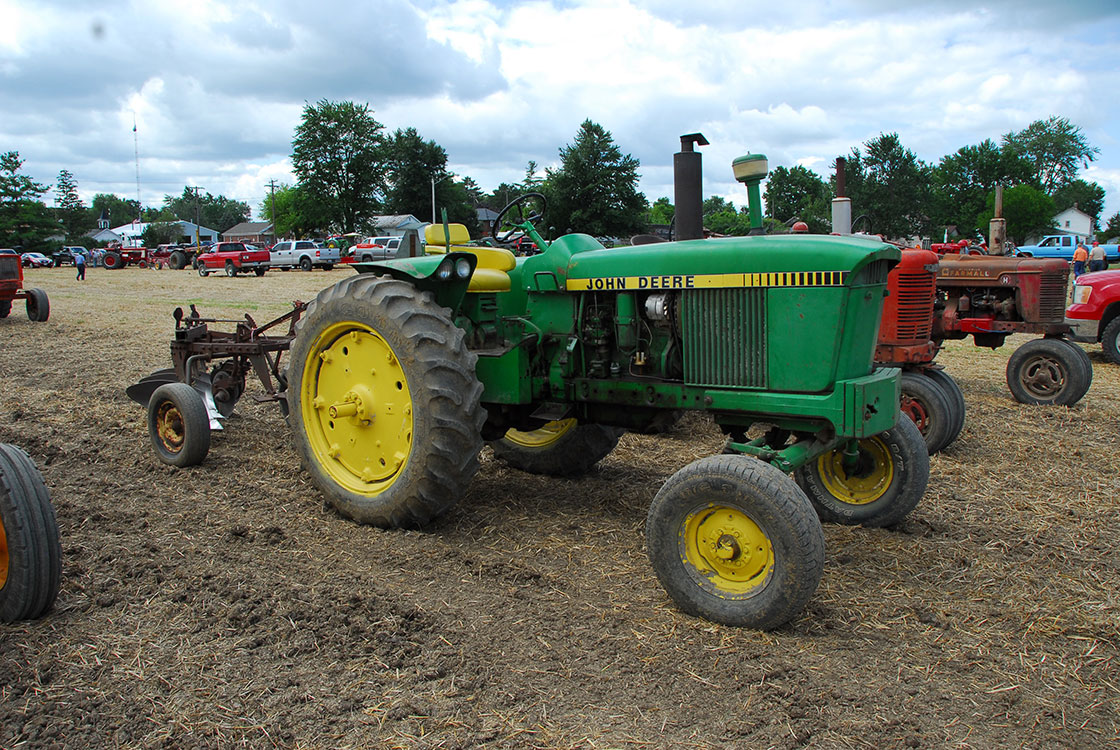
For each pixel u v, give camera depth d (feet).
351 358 14.74
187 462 17.67
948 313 27.48
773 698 8.95
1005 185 235.20
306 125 200.85
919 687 9.27
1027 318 26.25
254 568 12.39
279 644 10.02
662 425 13.99
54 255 160.76
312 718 8.48
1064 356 25.09
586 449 17.16
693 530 11.10
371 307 13.91
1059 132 319.06
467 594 11.60
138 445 19.62
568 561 12.93
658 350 13.35
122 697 8.86
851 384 11.28
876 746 8.16
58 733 8.21
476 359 13.73
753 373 12.16
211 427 19.08
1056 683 9.42
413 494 13.57
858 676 9.50
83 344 39.32
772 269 11.76
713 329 12.42
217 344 19.70
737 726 8.38
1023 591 11.96
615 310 13.69
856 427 11.28
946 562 13.00
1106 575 12.57
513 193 199.11
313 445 15.28
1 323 48.83
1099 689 9.30
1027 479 17.62
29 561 10.29
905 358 19.74
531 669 9.52
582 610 11.15
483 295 14.99
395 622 10.62
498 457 18.51
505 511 15.33
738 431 13.26
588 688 9.14
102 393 26.22
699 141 13.98
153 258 140.67
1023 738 8.34
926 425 19.47
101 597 11.23
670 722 8.50
